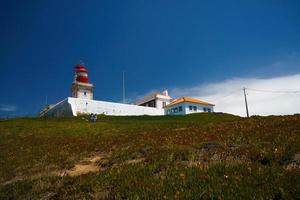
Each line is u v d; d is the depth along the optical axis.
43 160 20.42
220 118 59.28
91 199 9.13
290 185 7.50
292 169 8.88
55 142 30.17
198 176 9.38
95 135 34.34
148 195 8.33
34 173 16.17
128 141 24.28
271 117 25.89
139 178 10.18
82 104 71.00
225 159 11.77
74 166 17.03
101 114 69.00
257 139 15.14
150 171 11.18
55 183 12.34
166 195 8.12
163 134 25.23
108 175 11.27
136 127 40.09
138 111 81.81
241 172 9.24
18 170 17.95
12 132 39.56
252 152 11.84
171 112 88.19
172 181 9.24
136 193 8.62
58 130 40.53
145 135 26.84
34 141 31.67
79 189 10.31
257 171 9.02
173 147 16.31
